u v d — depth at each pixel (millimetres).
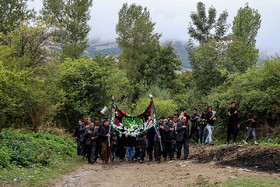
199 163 9828
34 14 24234
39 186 6918
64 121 18844
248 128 12406
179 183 6941
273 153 8633
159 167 9898
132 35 34188
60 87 18062
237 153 9750
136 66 34000
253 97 15609
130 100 28734
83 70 18750
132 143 12117
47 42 18141
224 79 25859
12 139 10352
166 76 42938
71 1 28953
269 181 5887
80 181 7957
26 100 13227
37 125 14906
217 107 19359
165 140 11641
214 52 26688
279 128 14625
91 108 19016
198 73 27156
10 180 6938
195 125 15750
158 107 21438
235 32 33375
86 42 29391
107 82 19609
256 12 33219
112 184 7559
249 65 24969
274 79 15344
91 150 11391
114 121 12062
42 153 10445
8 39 17234
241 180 6145
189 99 25359
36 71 16453
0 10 22953
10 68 13703
